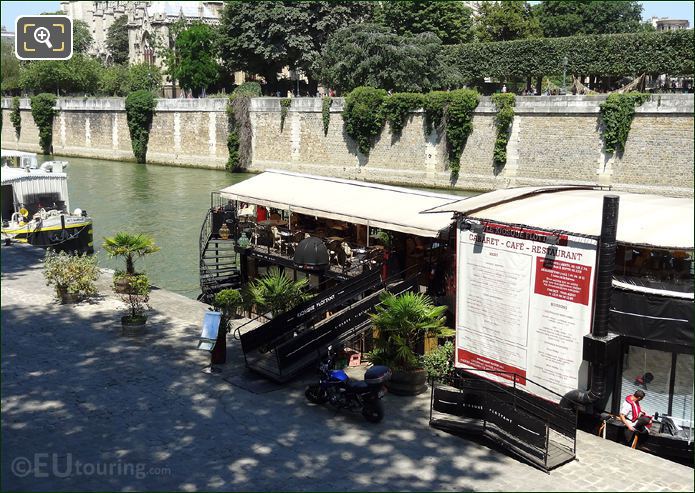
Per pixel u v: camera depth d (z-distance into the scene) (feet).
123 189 172.55
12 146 291.38
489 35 235.40
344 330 48.44
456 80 194.18
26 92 295.69
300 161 197.57
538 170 153.28
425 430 38.24
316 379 45.09
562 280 39.24
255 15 227.81
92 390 42.78
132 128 235.40
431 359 44.24
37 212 95.35
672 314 36.78
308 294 57.57
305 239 61.21
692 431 37.14
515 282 41.50
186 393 42.63
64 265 61.36
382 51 189.88
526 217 42.70
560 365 39.88
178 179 192.54
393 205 59.31
